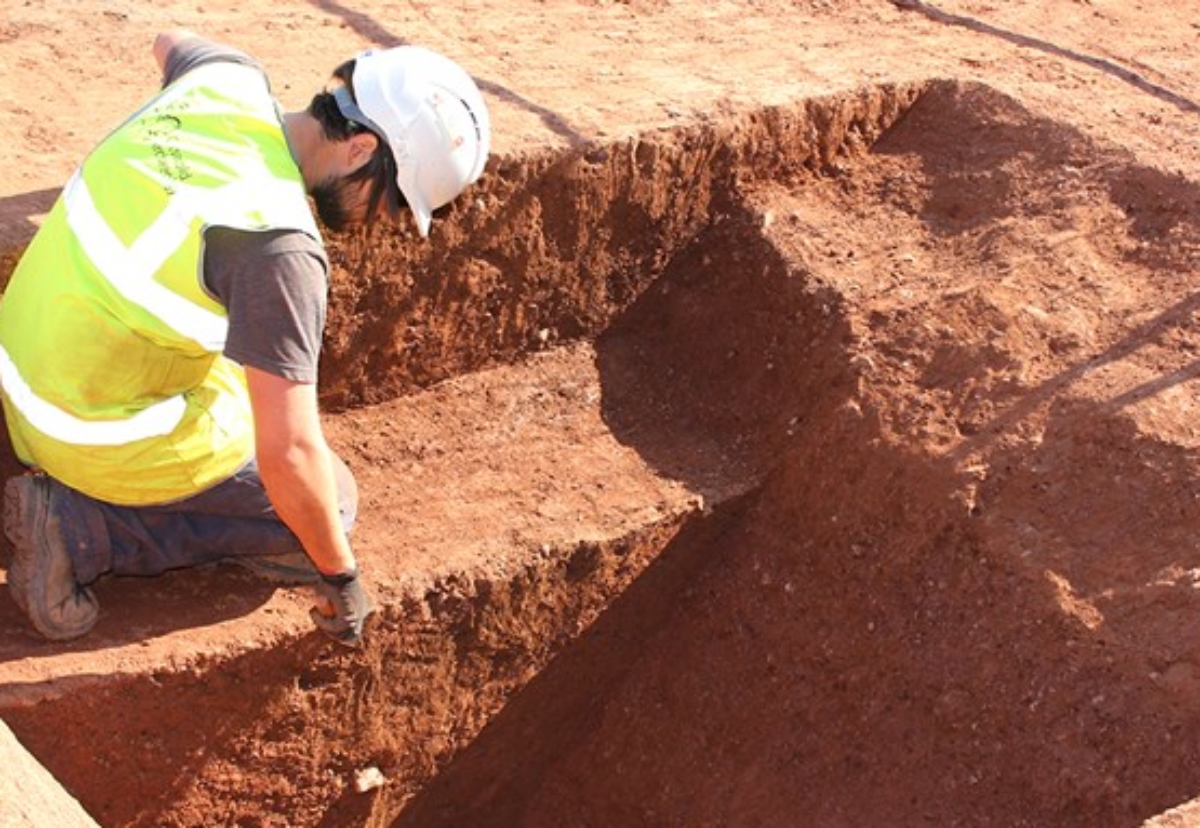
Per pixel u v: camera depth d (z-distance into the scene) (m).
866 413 4.37
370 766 4.21
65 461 3.34
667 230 4.82
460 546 4.15
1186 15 6.19
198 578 3.84
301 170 3.15
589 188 4.57
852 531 4.34
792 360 4.61
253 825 4.04
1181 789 3.66
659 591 4.55
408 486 4.33
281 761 3.99
